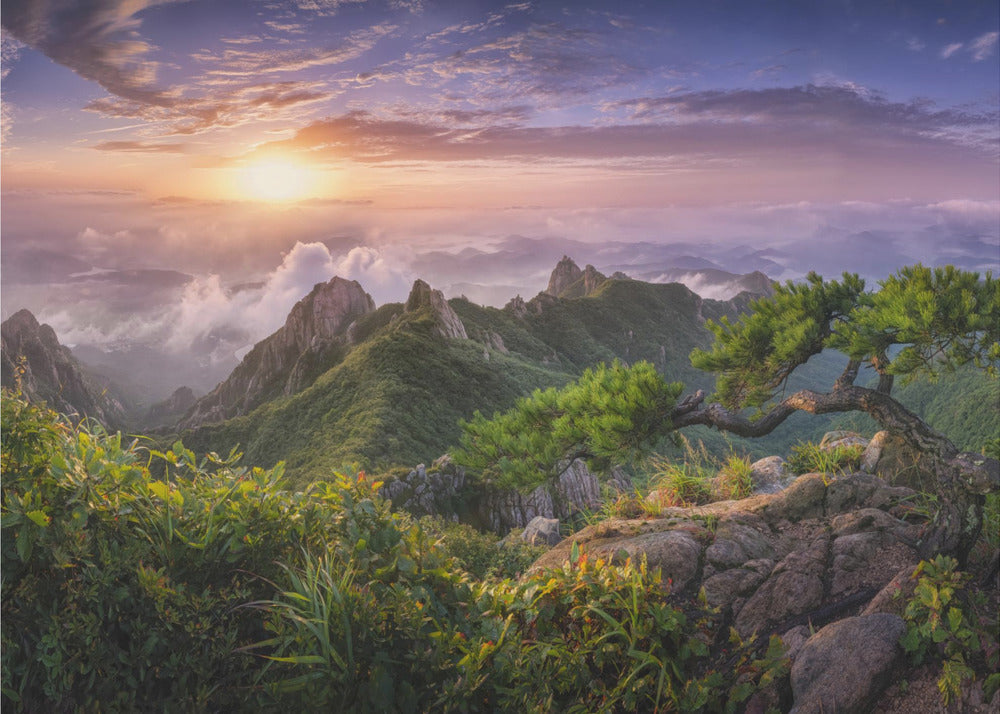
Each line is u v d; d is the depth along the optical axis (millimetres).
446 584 3041
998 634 3201
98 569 2217
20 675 2020
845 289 5992
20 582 2119
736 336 5996
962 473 4090
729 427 6070
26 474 2293
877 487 5258
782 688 3410
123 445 2730
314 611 2438
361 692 2416
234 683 2373
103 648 2111
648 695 3166
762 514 5215
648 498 6723
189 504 2615
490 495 42250
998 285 4605
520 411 6848
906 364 4672
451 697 2557
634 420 6211
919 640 3312
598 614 3293
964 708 2992
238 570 2623
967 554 4035
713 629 3873
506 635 2959
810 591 4066
